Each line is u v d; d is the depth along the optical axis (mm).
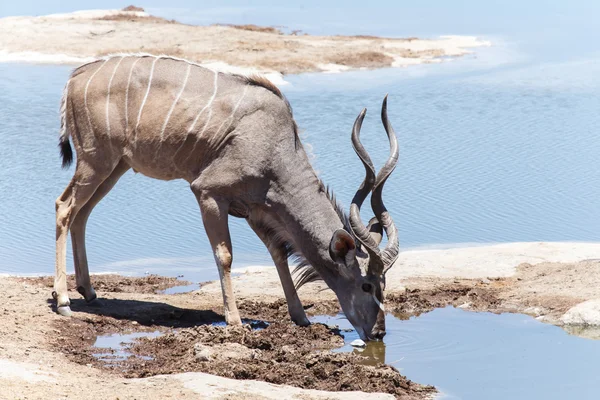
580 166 55906
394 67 101688
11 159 57375
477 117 72312
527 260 37281
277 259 29969
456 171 54688
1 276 35312
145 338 27719
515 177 53250
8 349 25047
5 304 29688
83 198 29859
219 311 31531
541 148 60938
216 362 24984
